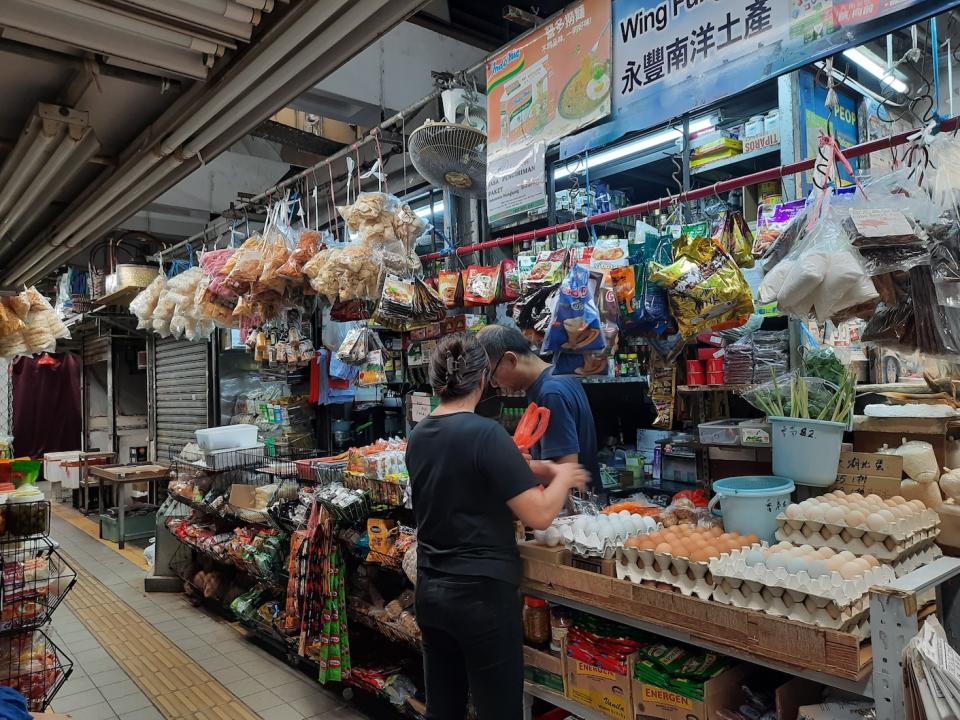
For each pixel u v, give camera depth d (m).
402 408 4.49
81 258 7.69
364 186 4.75
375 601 3.06
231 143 1.72
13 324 3.53
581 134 2.42
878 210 1.54
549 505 1.72
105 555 6.11
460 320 3.12
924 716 1.14
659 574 1.64
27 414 10.92
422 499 1.85
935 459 1.79
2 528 2.62
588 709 1.85
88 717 2.99
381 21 1.24
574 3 2.43
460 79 2.96
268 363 4.07
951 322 1.55
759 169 3.31
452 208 3.98
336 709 3.02
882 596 1.28
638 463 3.25
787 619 1.40
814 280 1.55
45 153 1.71
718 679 1.62
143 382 8.55
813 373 1.91
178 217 6.48
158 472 6.41
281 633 3.45
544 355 2.34
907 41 3.22
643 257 2.26
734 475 2.20
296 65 1.35
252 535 3.92
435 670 1.88
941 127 1.70
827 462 1.75
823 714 1.44
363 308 3.30
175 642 3.90
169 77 1.49
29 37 1.29
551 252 2.38
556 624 1.99
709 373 2.37
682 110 2.08
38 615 2.61
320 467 3.38
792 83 2.83
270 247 3.33
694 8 2.04
